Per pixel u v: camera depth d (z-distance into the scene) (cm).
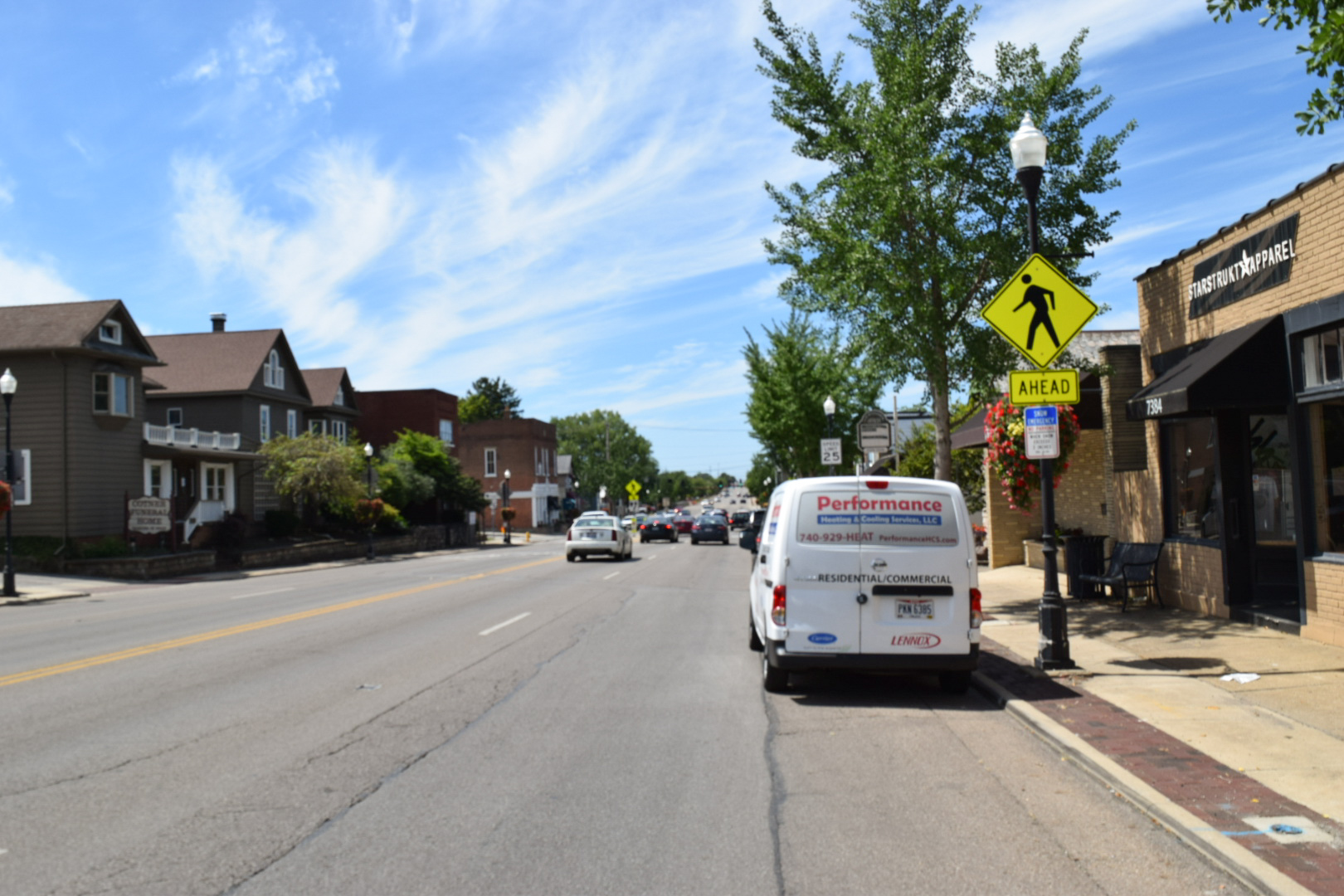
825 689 951
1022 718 795
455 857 490
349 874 466
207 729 763
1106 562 1586
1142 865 482
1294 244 1034
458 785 616
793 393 3447
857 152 1515
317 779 627
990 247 1402
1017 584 1834
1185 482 1339
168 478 3634
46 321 3181
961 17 1482
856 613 886
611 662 1102
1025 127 988
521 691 927
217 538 3669
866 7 1547
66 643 1273
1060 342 975
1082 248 1457
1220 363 1073
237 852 495
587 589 2078
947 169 1428
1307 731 706
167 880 457
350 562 3866
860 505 898
